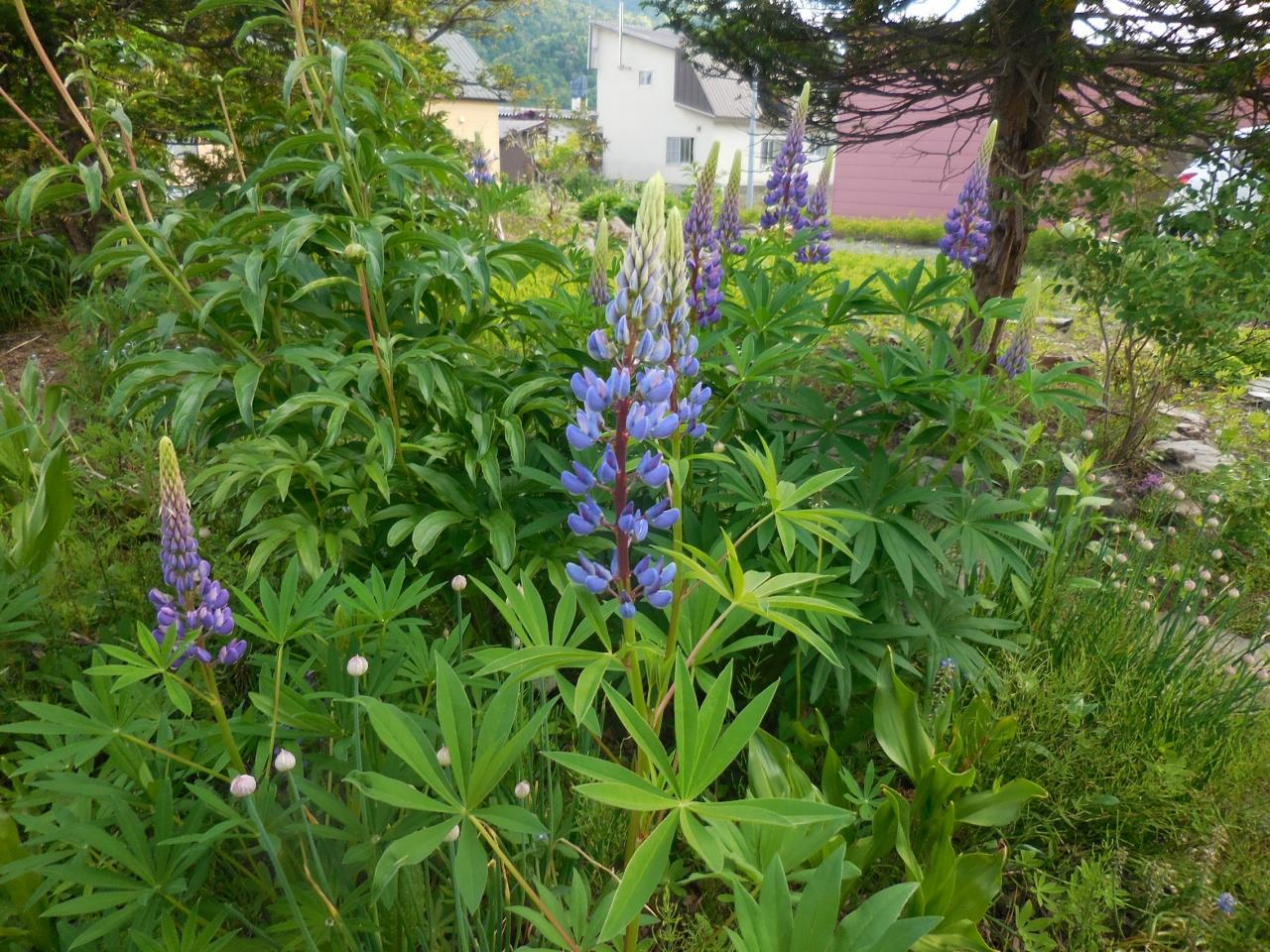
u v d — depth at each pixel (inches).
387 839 78.8
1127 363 270.1
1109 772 121.0
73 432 202.5
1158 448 243.3
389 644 102.4
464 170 156.0
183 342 176.9
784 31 286.2
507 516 123.3
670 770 63.4
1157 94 243.3
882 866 109.7
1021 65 245.4
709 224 131.7
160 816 75.8
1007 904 113.8
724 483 119.3
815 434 135.5
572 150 1131.9
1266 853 113.6
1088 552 168.7
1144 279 215.0
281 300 128.3
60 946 85.7
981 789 119.2
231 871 91.5
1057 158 258.7
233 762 83.7
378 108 133.7
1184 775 115.4
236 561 143.2
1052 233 323.3
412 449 128.1
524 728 68.9
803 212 206.7
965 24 253.4
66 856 79.0
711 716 63.3
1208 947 104.0
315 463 118.3
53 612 125.5
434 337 121.5
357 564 134.0
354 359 115.9
